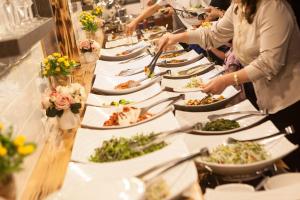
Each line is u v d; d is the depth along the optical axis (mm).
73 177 1471
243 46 2469
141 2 7547
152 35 4918
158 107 2320
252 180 1639
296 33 2301
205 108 2338
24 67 2000
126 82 2943
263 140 1786
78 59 3428
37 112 2094
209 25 3266
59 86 2150
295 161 2385
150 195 1204
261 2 2266
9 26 1601
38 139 1984
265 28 2230
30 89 2045
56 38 2994
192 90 2713
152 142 1703
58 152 1894
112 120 2133
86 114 2236
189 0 5148
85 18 4516
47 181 1631
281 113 2430
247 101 2326
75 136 1988
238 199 1405
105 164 1524
